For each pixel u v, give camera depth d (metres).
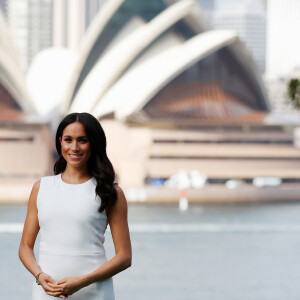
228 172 93.94
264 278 23.50
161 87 91.75
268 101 100.25
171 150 92.38
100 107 91.75
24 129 91.25
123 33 93.00
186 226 51.44
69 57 111.50
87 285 5.01
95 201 5.11
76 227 5.07
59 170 5.39
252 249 34.72
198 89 95.12
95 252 5.12
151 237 42.22
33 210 5.25
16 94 93.00
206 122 93.31
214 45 90.38
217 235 43.84
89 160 5.24
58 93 106.69
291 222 56.31
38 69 109.81
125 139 91.69
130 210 73.88
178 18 89.25
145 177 91.81
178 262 28.64
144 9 92.19
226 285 21.77
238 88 98.00
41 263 5.12
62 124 5.21
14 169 90.69
